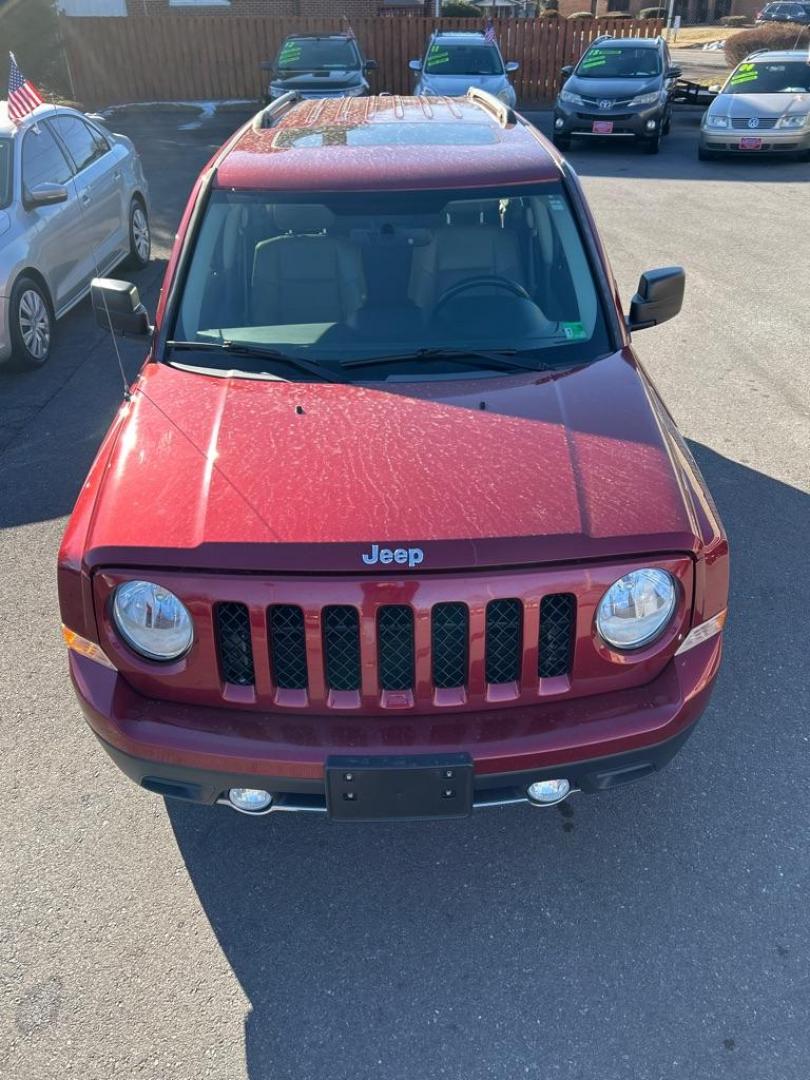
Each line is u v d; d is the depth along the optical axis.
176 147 17.20
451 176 3.80
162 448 3.00
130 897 3.11
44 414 6.64
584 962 2.89
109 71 22.72
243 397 3.24
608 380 3.37
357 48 19.09
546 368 3.45
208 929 3.00
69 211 7.84
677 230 11.36
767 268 9.88
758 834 3.31
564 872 3.20
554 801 2.80
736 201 13.00
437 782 2.61
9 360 7.18
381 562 2.55
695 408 6.65
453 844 3.31
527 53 23.84
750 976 2.83
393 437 3.00
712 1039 2.66
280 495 2.76
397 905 3.09
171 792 2.77
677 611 2.72
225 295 3.67
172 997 2.79
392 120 4.51
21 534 5.20
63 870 3.20
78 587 2.69
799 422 6.43
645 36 23.78
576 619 2.62
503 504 2.72
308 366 3.38
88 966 2.88
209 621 2.59
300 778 2.63
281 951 2.94
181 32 22.47
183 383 3.36
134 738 2.67
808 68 16.22
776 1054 2.62
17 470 5.87
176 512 2.73
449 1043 2.67
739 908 3.05
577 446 2.98
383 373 3.40
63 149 8.12
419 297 3.65
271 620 2.61
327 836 3.35
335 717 2.69
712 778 3.55
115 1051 2.64
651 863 3.22
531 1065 2.60
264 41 22.77
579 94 16.88
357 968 2.88
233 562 2.57
